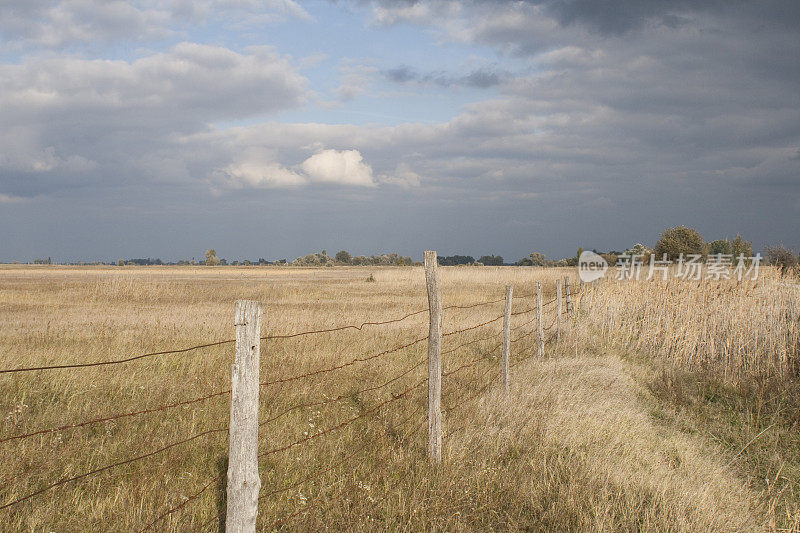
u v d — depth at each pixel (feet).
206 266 463.42
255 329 10.79
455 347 38.04
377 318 56.65
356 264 481.05
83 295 83.66
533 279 131.85
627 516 15.10
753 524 15.51
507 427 20.61
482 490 16.30
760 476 19.40
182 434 18.93
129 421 19.88
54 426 19.04
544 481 16.79
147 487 15.11
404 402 23.66
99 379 25.40
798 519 15.85
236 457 10.77
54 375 25.62
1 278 178.09
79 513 13.74
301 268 394.32
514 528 14.57
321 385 25.84
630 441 20.40
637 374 33.06
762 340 34.81
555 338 43.04
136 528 12.80
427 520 14.55
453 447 18.74
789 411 25.77
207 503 14.46
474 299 86.07
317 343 37.35
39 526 12.97
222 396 23.67
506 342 26.32
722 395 29.22
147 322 50.31
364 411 22.66
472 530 14.48
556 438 19.92
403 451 18.63
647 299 46.14
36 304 72.90
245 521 10.84
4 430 18.47
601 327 46.01
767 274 48.73
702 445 21.52
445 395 25.34
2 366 27.04
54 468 15.84
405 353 35.58
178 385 25.32
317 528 13.66
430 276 18.03
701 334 37.29
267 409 22.17
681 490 16.57
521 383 27.35
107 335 40.52
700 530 14.51
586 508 15.34
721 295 42.32
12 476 14.96
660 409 26.58
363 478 16.51
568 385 26.50
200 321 51.01
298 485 15.62
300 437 19.19
